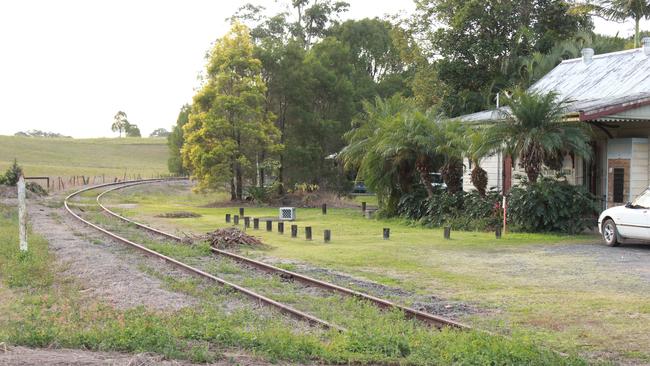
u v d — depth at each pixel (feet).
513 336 27.14
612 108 66.03
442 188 90.17
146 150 383.86
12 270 45.57
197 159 132.05
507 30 137.90
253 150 137.08
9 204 117.08
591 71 96.07
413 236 70.49
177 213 104.68
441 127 84.79
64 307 33.96
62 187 171.53
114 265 48.14
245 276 44.96
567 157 80.53
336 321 31.04
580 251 56.85
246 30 137.49
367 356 24.53
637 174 71.82
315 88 142.72
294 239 69.00
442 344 26.20
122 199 146.20
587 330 29.73
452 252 57.06
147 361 22.74
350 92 143.95
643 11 126.11
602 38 146.82
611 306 34.58
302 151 135.74
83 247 59.41
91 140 433.48
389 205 93.56
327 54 156.56
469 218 77.92
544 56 129.18
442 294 38.52
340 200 138.62
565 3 137.18
